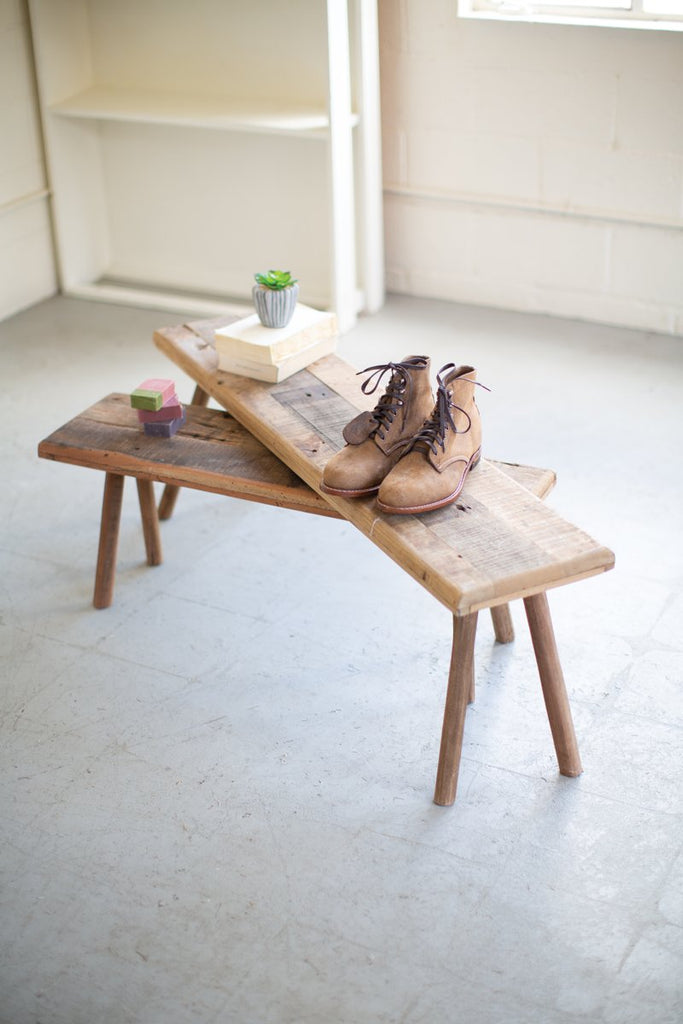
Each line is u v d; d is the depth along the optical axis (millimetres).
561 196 3902
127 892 1936
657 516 2932
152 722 2305
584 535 2012
